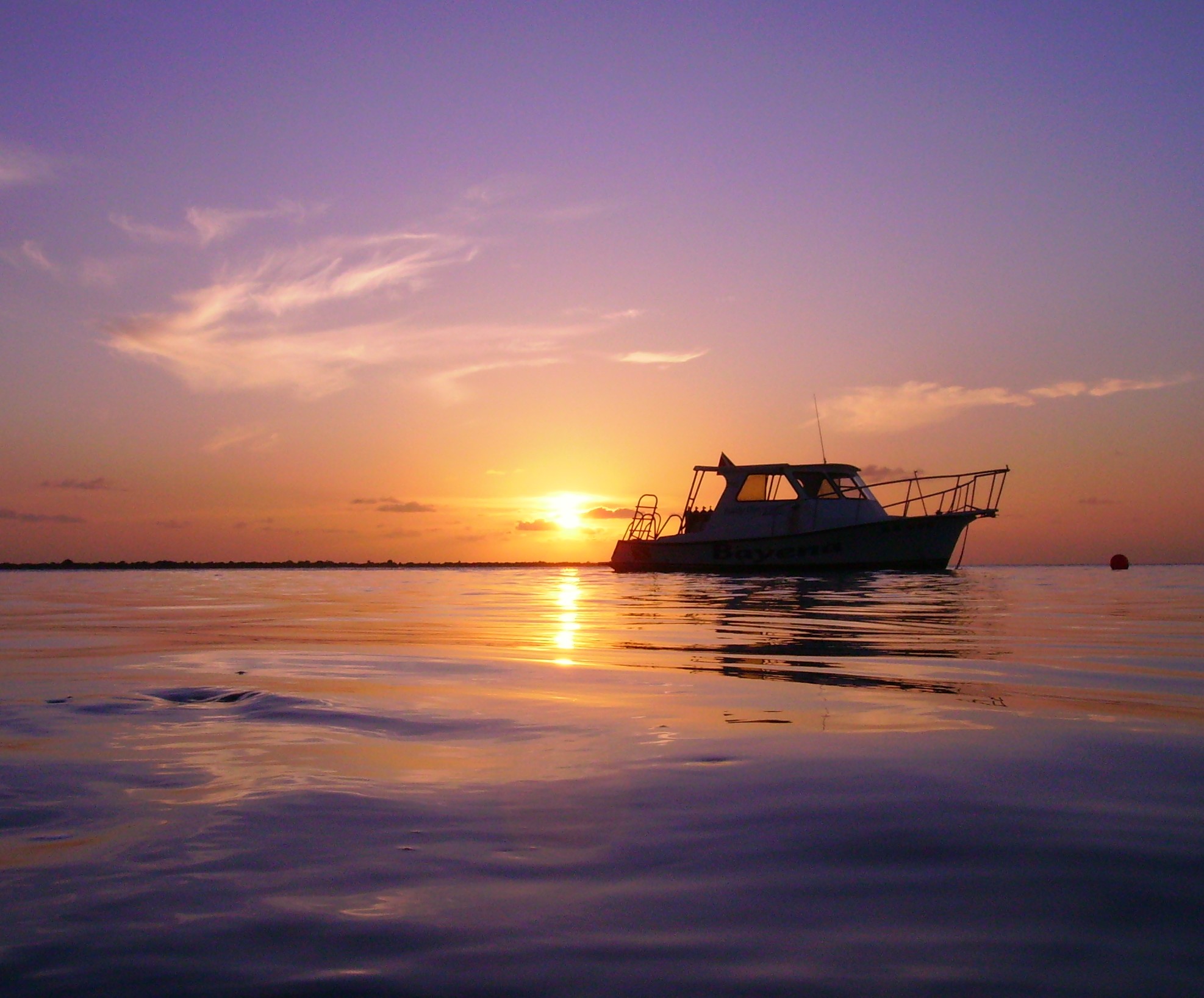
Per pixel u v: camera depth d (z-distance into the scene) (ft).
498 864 6.30
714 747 9.87
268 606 40.93
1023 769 8.79
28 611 37.65
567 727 11.03
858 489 75.10
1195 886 5.77
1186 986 4.52
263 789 8.23
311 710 12.21
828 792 8.00
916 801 7.72
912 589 51.03
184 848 6.63
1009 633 23.76
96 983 4.66
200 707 12.55
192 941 5.13
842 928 5.25
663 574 80.38
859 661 17.74
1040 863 6.21
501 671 16.40
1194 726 10.89
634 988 4.59
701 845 6.67
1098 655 18.61
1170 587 54.95
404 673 16.17
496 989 4.58
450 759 9.37
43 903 5.64
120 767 9.02
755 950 4.99
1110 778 8.45
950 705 12.44
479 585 72.95
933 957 4.89
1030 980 4.62
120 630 26.89
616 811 7.51
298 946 5.07
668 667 16.93
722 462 79.77
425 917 5.44
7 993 4.56
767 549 75.10
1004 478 71.41
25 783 8.41
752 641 22.08
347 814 7.47
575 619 31.12
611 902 5.65
